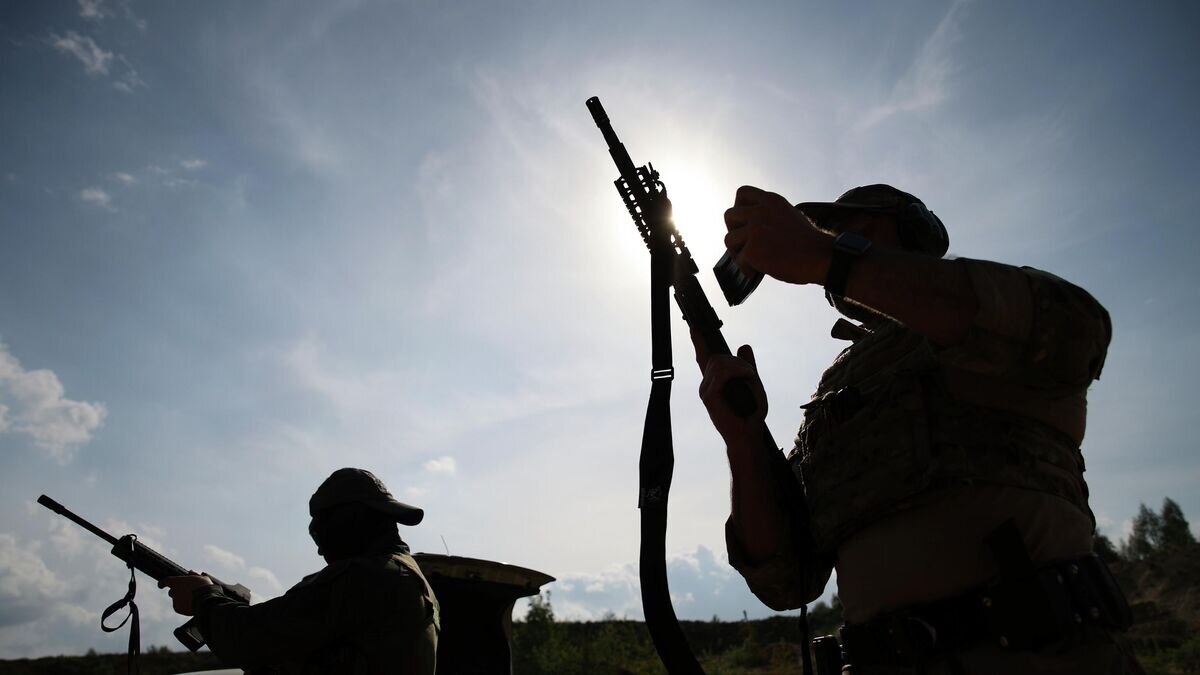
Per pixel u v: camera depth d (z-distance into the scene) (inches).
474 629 190.7
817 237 67.2
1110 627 63.6
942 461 68.1
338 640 155.6
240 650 156.0
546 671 832.9
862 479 73.8
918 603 68.1
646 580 75.7
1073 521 67.5
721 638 1471.5
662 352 88.4
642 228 96.7
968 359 66.5
